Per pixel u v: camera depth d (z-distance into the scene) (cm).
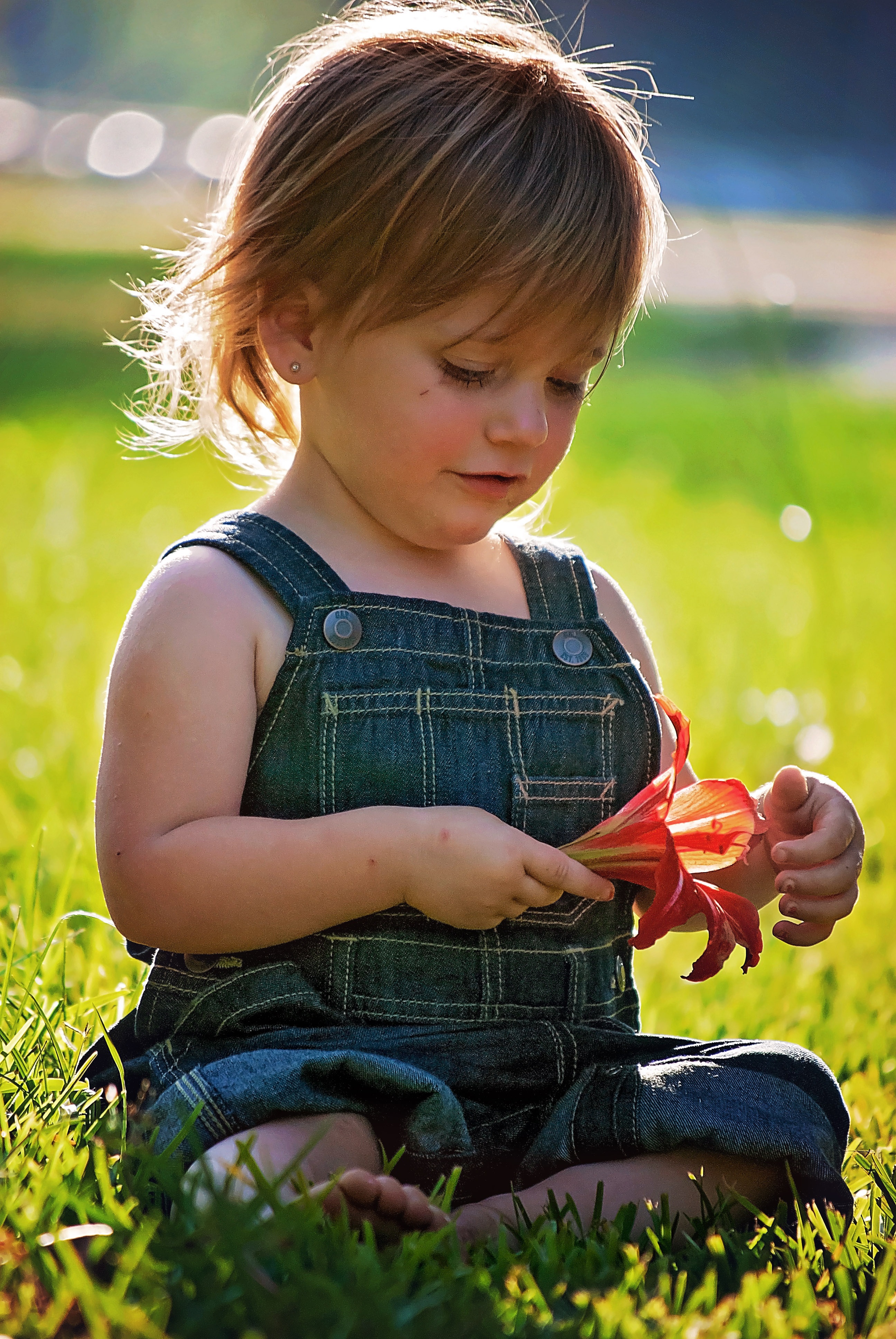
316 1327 158
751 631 666
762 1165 213
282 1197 193
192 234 327
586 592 253
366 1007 221
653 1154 212
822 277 1930
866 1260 201
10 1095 225
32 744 458
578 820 236
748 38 3522
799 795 239
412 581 239
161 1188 197
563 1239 193
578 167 227
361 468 231
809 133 3341
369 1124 207
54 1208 182
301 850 212
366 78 231
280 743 225
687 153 2925
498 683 236
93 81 3556
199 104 3369
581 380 236
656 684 267
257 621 225
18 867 342
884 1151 240
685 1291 189
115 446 1046
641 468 1113
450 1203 197
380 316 221
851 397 1377
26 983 266
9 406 1199
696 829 217
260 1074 204
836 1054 289
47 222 2047
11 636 581
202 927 213
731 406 1362
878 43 3538
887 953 359
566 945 233
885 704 552
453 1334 159
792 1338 173
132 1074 227
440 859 211
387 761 226
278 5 3650
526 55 242
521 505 237
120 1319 156
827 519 941
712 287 1969
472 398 224
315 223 227
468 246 217
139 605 227
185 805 217
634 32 3547
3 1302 165
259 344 248
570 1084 224
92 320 1515
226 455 304
